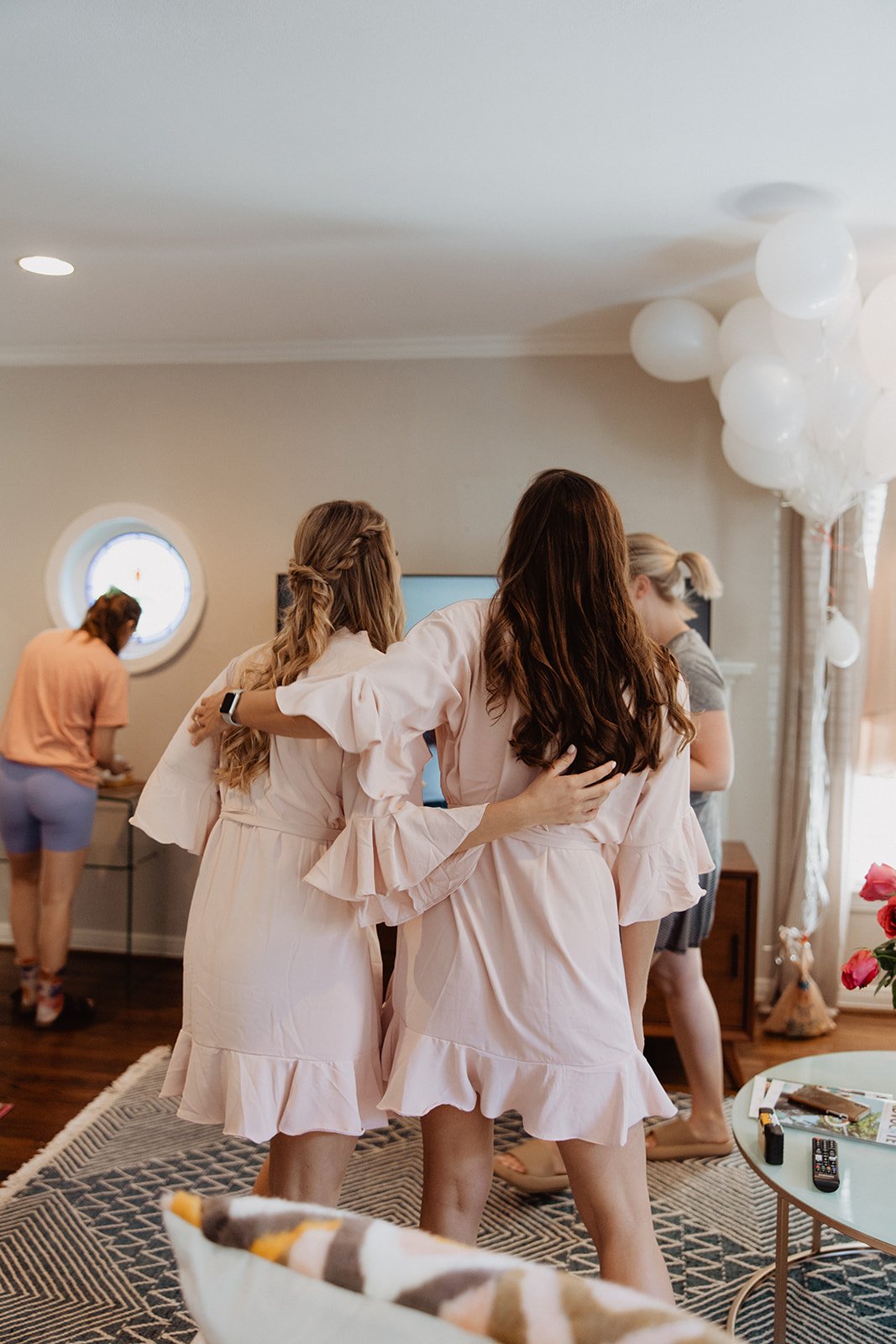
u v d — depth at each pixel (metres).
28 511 4.44
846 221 2.82
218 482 4.30
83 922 4.45
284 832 1.68
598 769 1.44
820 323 2.97
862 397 3.12
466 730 1.50
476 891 1.48
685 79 2.08
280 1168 1.70
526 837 1.47
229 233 2.98
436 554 4.17
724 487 4.00
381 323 3.92
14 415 4.43
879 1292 2.16
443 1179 1.53
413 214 2.83
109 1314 2.04
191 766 1.80
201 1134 2.82
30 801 3.53
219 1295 0.61
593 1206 1.49
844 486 3.39
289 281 3.42
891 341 2.75
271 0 1.83
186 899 4.37
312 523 1.82
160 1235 2.33
